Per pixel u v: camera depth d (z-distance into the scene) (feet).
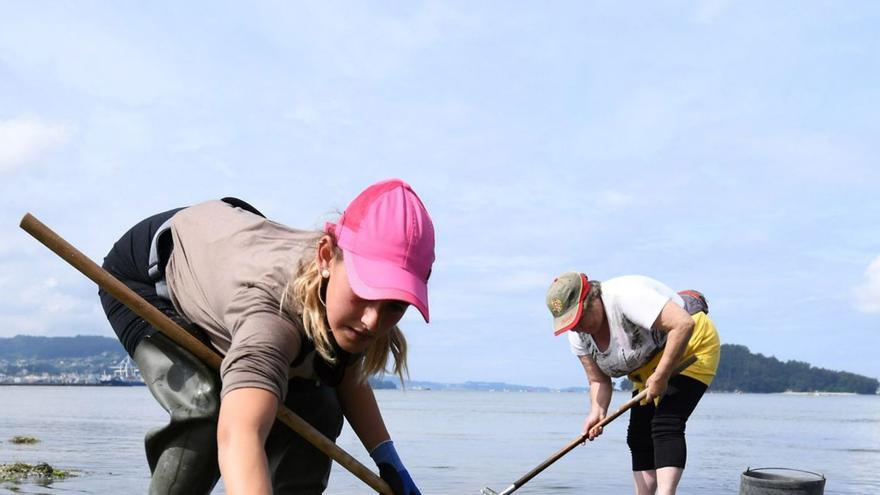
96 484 23.09
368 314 7.69
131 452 33.60
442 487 24.89
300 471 9.76
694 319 17.61
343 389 9.93
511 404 209.77
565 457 36.68
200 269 8.79
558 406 183.83
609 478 27.89
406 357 9.27
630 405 17.19
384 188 7.87
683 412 17.29
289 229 9.00
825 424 84.79
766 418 104.17
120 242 9.87
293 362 8.39
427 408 148.97
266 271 8.13
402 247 7.61
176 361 8.96
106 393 242.37
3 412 80.02
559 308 17.16
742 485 18.70
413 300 7.50
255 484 6.72
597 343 17.46
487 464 32.73
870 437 57.82
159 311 8.66
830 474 30.63
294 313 7.93
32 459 30.19
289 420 8.89
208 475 9.09
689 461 36.11
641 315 16.51
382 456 10.05
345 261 7.66
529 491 24.29
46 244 8.18
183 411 8.84
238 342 7.48
